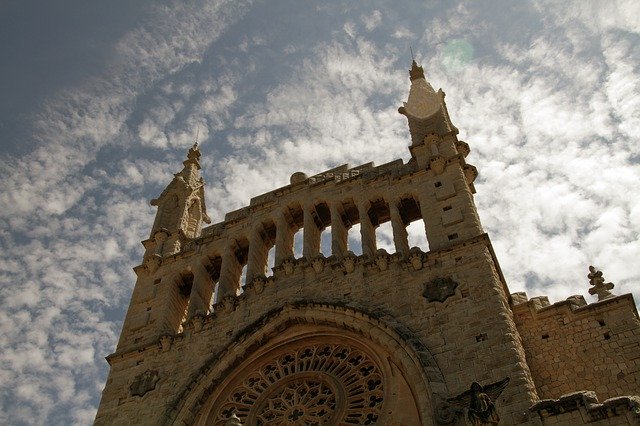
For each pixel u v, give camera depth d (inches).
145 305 1589.6
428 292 1290.6
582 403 978.1
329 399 1238.9
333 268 1445.6
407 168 1648.6
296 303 1382.9
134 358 1445.6
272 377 1327.5
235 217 1740.9
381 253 1408.7
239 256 1689.2
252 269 1571.1
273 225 1710.1
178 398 1310.3
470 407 1009.5
